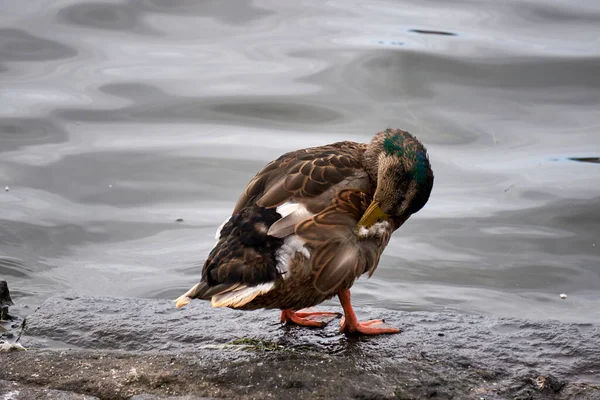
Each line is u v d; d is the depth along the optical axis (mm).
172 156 14688
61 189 13422
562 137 15688
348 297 7961
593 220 12750
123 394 6344
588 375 7062
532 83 17766
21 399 6105
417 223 12852
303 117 16453
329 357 7082
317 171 7715
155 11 21641
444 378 6801
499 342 7746
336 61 18719
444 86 17703
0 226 12078
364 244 7566
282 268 6988
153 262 11406
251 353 7117
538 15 21469
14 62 18250
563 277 11219
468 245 12164
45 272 10961
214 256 7180
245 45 19781
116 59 18672
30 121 15641
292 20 21438
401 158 8016
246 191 7824
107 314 8461
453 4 22609
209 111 16516
